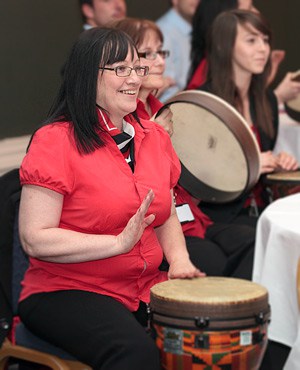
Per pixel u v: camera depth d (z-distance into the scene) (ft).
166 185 9.19
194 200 12.62
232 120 12.20
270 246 10.09
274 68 19.15
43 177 8.43
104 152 8.73
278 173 14.25
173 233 9.70
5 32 17.51
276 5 27.04
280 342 10.19
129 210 8.74
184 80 20.85
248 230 12.73
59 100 8.87
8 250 9.39
